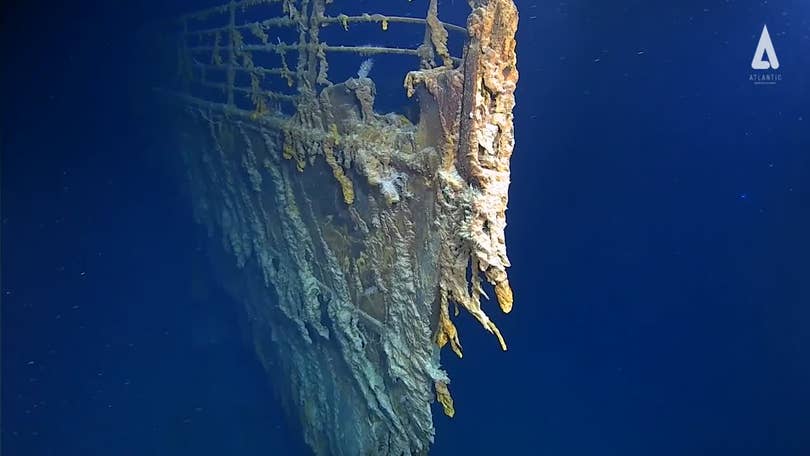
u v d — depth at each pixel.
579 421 23.11
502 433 20.38
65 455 12.39
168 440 12.48
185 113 9.62
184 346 14.33
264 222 8.34
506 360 24.62
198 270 13.91
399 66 10.84
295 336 8.47
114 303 15.51
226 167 8.83
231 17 8.12
